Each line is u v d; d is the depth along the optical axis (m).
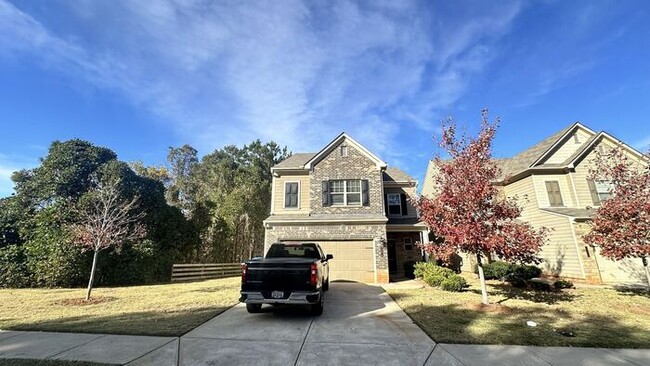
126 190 17.45
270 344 5.34
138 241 17.00
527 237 8.38
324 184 17.45
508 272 14.52
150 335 5.87
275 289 7.12
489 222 8.83
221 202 29.09
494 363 4.46
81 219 14.73
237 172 36.06
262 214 31.41
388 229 17.89
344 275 15.43
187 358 4.66
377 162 17.59
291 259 7.61
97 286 15.09
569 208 16.69
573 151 18.33
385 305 8.99
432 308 8.47
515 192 19.11
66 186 16.84
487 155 9.10
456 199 8.91
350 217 16.25
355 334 5.96
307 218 16.34
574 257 14.67
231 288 13.82
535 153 19.09
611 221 9.75
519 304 9.06
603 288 12.28
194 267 20.31
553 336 5.80
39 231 14.87
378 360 4.58
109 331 6.09
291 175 19.05
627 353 4.90
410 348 5.12
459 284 11.68
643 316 7.62
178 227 21.16
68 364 4.39
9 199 16.27
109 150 19.19
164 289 13.48
